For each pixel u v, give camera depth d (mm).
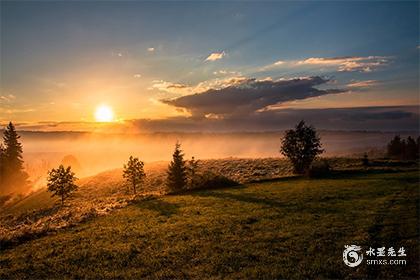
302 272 18125
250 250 21562
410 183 43406
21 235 27156
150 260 20859
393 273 17609
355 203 33375
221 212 32906
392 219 26406
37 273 19781
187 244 23406
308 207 32938
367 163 71312
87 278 18828
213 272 18734
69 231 28719
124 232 27328
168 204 39719
